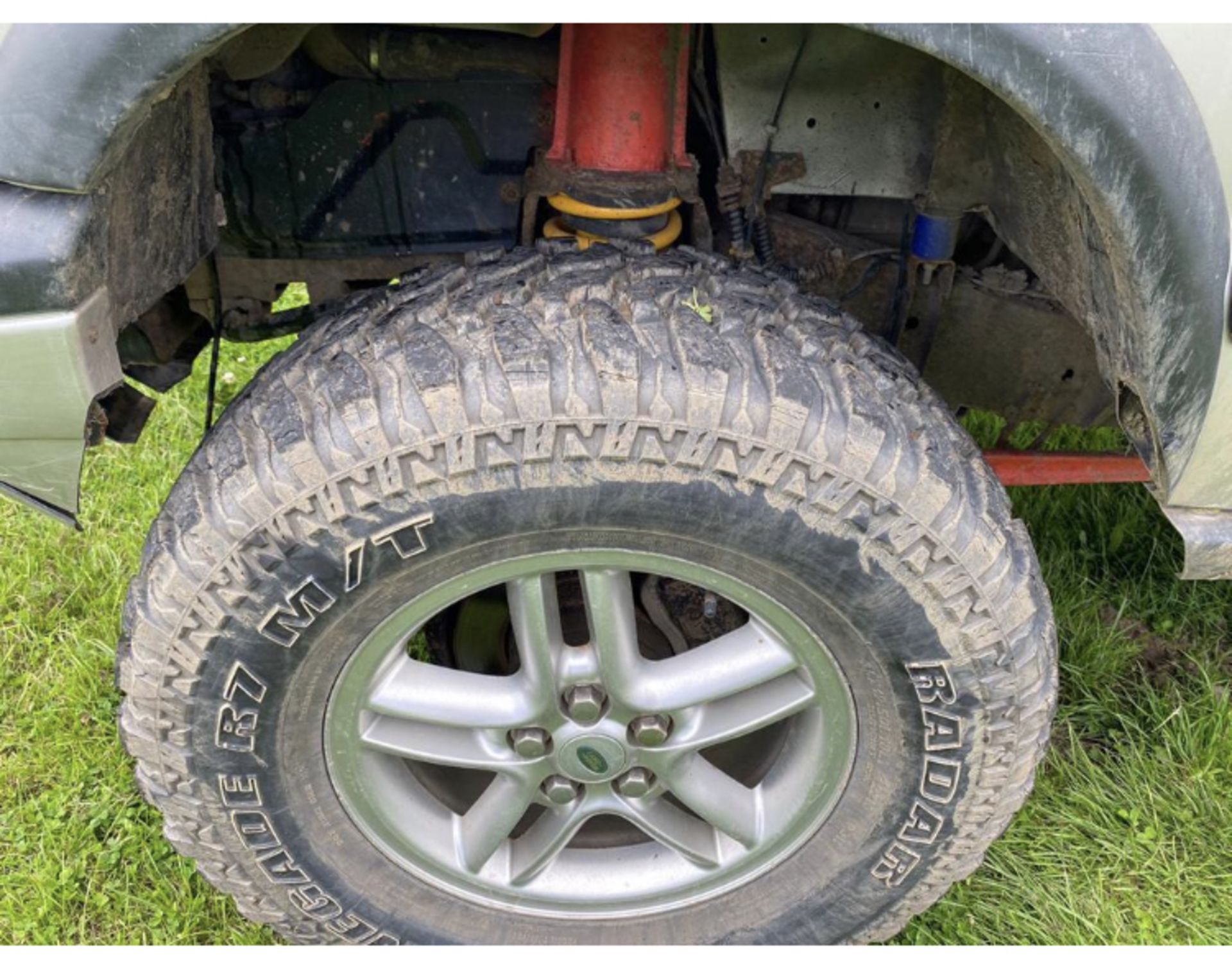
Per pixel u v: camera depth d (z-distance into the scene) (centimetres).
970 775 184
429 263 231
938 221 205
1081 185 148
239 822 191
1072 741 264
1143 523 318
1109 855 246
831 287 236
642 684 184
